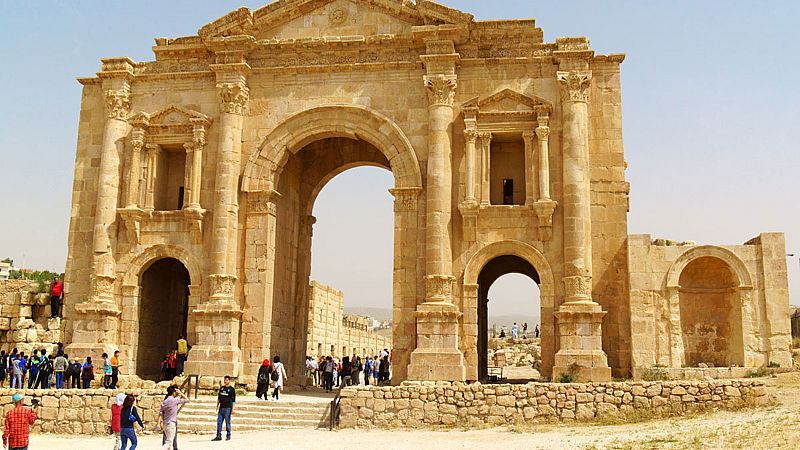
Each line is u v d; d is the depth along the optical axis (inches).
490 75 1405.0
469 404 1102.4
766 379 1166.3
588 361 1251.2
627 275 1300.4
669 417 1056.2
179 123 1467.8
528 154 1362.0
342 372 1505.9
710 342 1330.0
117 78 1497.3
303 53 1466.5
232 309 1363.2
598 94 1387.8
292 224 1581.0
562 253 1328.7
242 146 1449.3
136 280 1439.5
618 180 1352.1
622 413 1072.8
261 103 1460.4
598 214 1347.2
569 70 1369.3
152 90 1501.0
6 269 4990.2
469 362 1315.2
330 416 1122.7
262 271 1400.1
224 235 1396.4
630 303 1275.8
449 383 1172.5
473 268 1344.7
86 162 1514.5
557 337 1304.1
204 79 1488.7
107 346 1393.9
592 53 1360.7
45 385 1341.0
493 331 3425.2
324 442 981.8
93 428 1130.0
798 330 2058.3
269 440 1019.3
